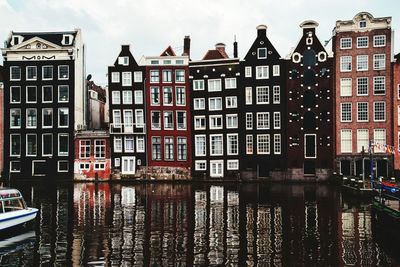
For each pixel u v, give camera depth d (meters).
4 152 60.25
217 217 28.94
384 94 54.66
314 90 56.41
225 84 58.94
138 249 21.06
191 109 59.88
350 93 55.56
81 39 64.56
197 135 59.56
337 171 55.03
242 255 19.97
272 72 57.50
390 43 54.53
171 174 58.88
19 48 60.66
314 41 56.66
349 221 27.44
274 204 34.78
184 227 25.84
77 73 62.12
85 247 21.47
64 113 60.38
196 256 19.86
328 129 55.75
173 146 59.62
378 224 24.98
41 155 60.00
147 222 27.36
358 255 19.92
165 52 62.66
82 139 59.59
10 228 24.27
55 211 31.52
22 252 20.62
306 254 20.09
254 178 57.19
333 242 22.20
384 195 26.72
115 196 40.94
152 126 59.72
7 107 60.66
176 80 60.09
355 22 55.44
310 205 34.06
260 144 57.56
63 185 53.22
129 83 60.34
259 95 57.88
